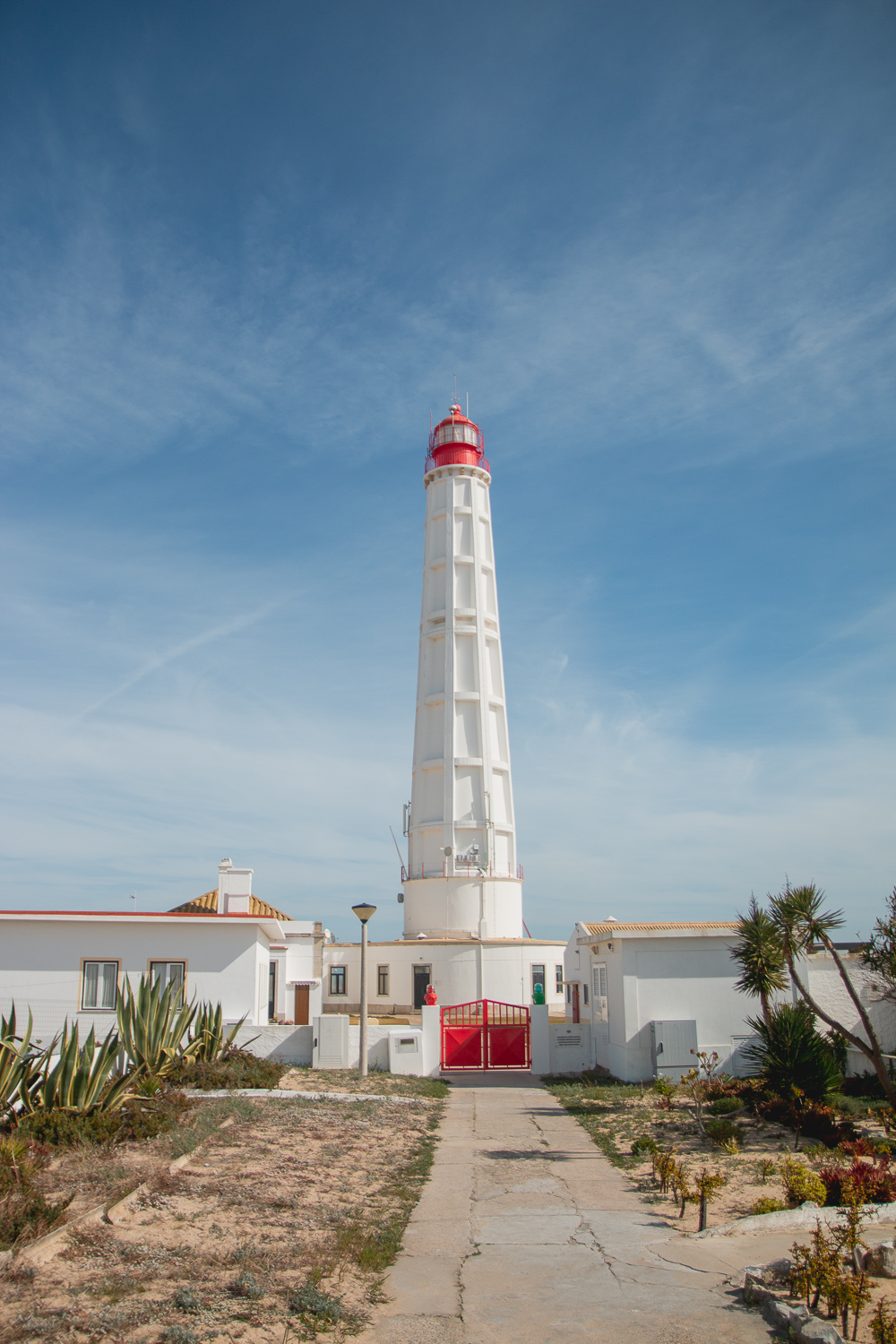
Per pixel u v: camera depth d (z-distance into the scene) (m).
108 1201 13.66
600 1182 17.70
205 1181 15.89
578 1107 26.09
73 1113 18.56
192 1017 28.44
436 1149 20.64
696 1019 31.12
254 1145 19.05
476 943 49.62
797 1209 14.76
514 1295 11.35
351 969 51.19
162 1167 16.06
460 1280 11.92
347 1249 12.76
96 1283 10.84
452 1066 34.25
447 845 53.72
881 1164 16.69
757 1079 25.86
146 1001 26.77
